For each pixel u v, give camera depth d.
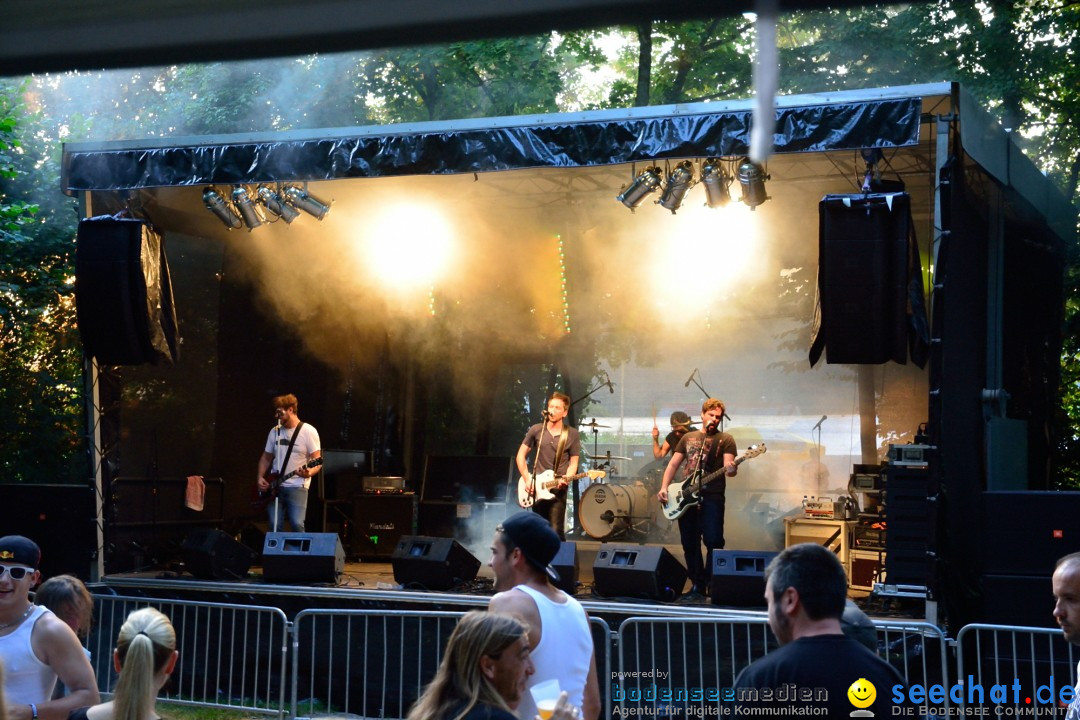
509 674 2.62
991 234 8.20
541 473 8.70
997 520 6.66
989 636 6.60
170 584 8.28
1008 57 14.02
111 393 8.88
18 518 8.67
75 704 3.76
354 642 7.76
